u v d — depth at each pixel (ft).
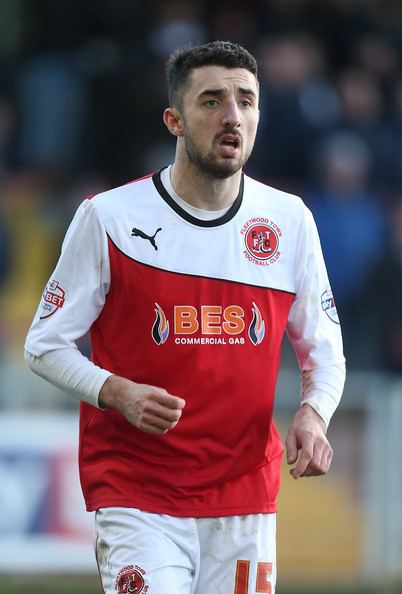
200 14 113.39
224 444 46.62
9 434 86.48
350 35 116.78
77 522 86.33
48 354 46.29
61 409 87.25
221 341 46.39
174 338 46.14
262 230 47.55
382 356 103.09
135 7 112.37
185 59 46.09
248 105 45.85
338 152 106.01
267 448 47.70
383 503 89.35
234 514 46.80
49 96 107.55
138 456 46.37
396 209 105.91
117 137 107.04
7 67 111.65
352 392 89.71
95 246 46.19
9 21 115.65
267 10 115.55
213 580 47.06
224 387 46.39
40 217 107.34
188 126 45.83
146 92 106.22
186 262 46.52
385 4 120.06
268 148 106.32
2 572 85.61
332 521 88.38
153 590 44.78
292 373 99.04
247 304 46.85
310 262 48.42
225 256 46.88
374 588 85.40
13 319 104.88
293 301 48.47
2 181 108.68
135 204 46.73
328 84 110.73
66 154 107.76
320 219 103.45
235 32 112.06
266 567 47.21
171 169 47.50
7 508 85.81
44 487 86.28
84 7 113.29
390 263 104.06
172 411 43.16
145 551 45.24
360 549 88.89
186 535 46.29
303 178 106.32
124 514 45.98
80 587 82.33
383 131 109.40
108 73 107.24
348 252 103.40
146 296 46.19
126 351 46.57
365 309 103.60
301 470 46.01
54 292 46.60
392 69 115.85
